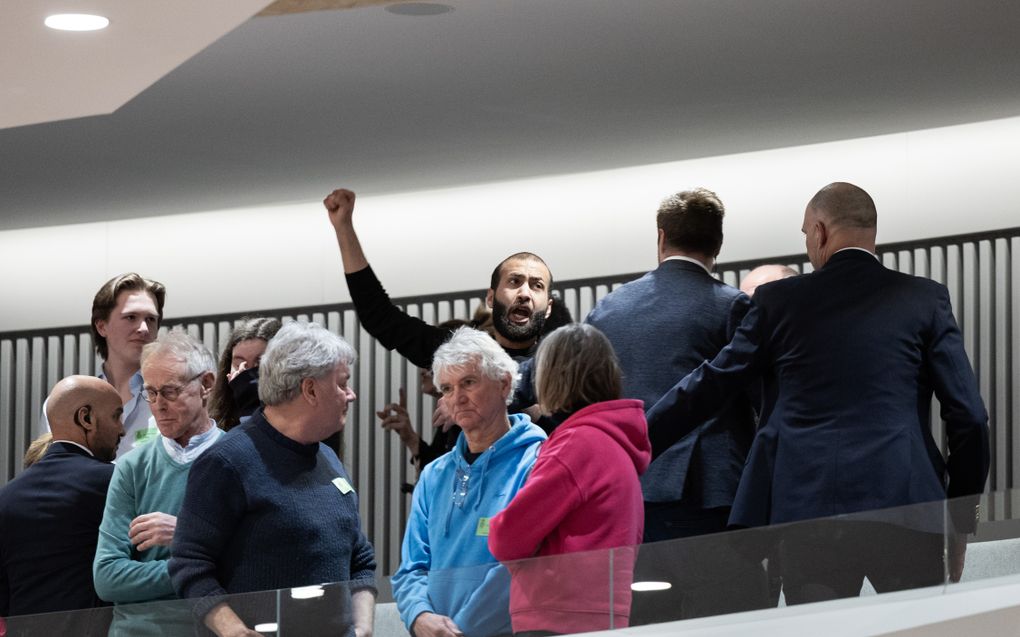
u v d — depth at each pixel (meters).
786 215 22.08
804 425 11.31
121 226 26.05
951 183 21.11
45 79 12.65
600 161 22.08
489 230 24.09
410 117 19.36
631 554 10.30
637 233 23.14
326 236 25.11
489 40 16.20
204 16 11.18
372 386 24.31
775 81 18.00
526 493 10.26
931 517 10.92
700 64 17.23
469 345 11.24
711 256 12.54
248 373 14.02
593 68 17.31
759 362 11.59
